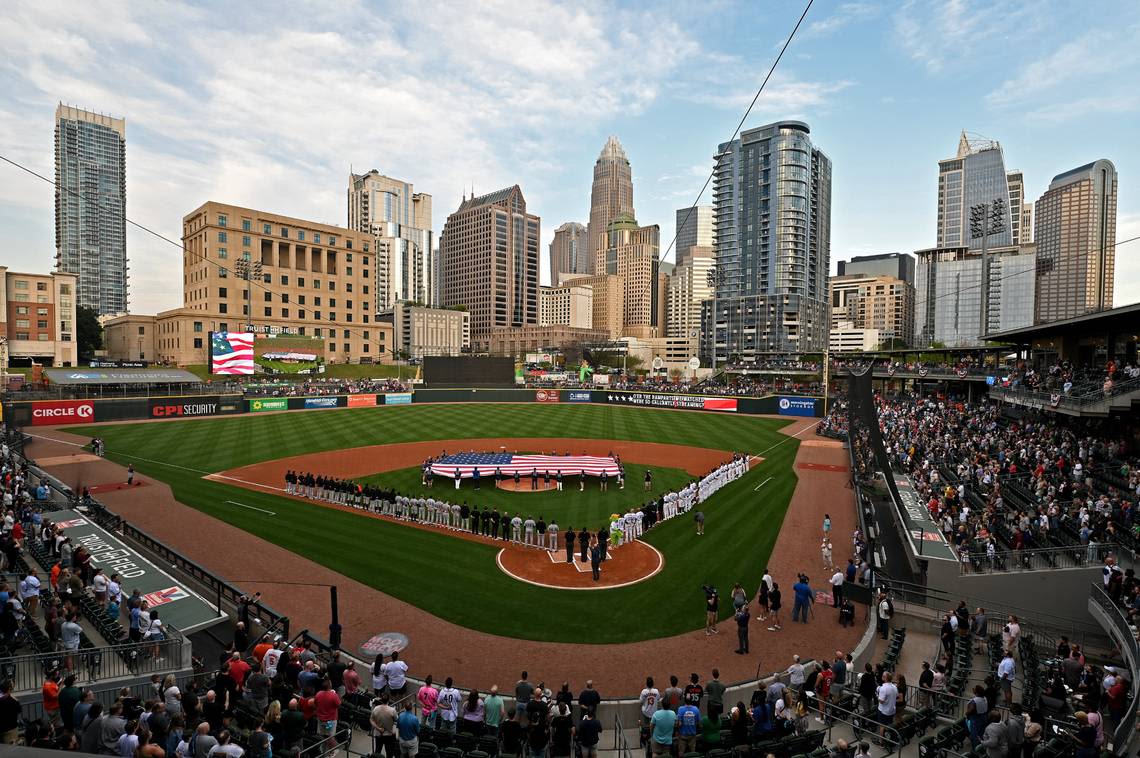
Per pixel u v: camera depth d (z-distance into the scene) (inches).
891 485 1359.5
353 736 540.4
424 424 2640.3
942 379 2839.6
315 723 512.7
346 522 1226.6
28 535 917.2
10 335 3607.3
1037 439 1576.0
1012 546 1019.9
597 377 4170.8
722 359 5940.0
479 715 538.3
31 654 564.1
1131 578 813.9
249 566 976.9
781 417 3038.9
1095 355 1893.5
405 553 1056.8
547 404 3484.3
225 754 388.2
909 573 1016.2
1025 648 791.7
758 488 1569.9
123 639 639.1
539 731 486.3
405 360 5738.2
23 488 1160.2
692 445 2252.7
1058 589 930.7
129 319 4532.5
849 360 4402.1
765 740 527.2
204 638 735.7
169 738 424.5
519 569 997.8
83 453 1861.5
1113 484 1217.4
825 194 7027.6
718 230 6988.2
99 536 995.3
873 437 1801.2
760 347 6589.6
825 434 2474.2
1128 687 631.2
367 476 1654.8
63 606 642.8
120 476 1576.0
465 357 3612.2
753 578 976.3
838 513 1344.7
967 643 790.5
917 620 859.4
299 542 1095.0
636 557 1058.1
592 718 499.2
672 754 508.4
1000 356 3043.8
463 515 1211.2
